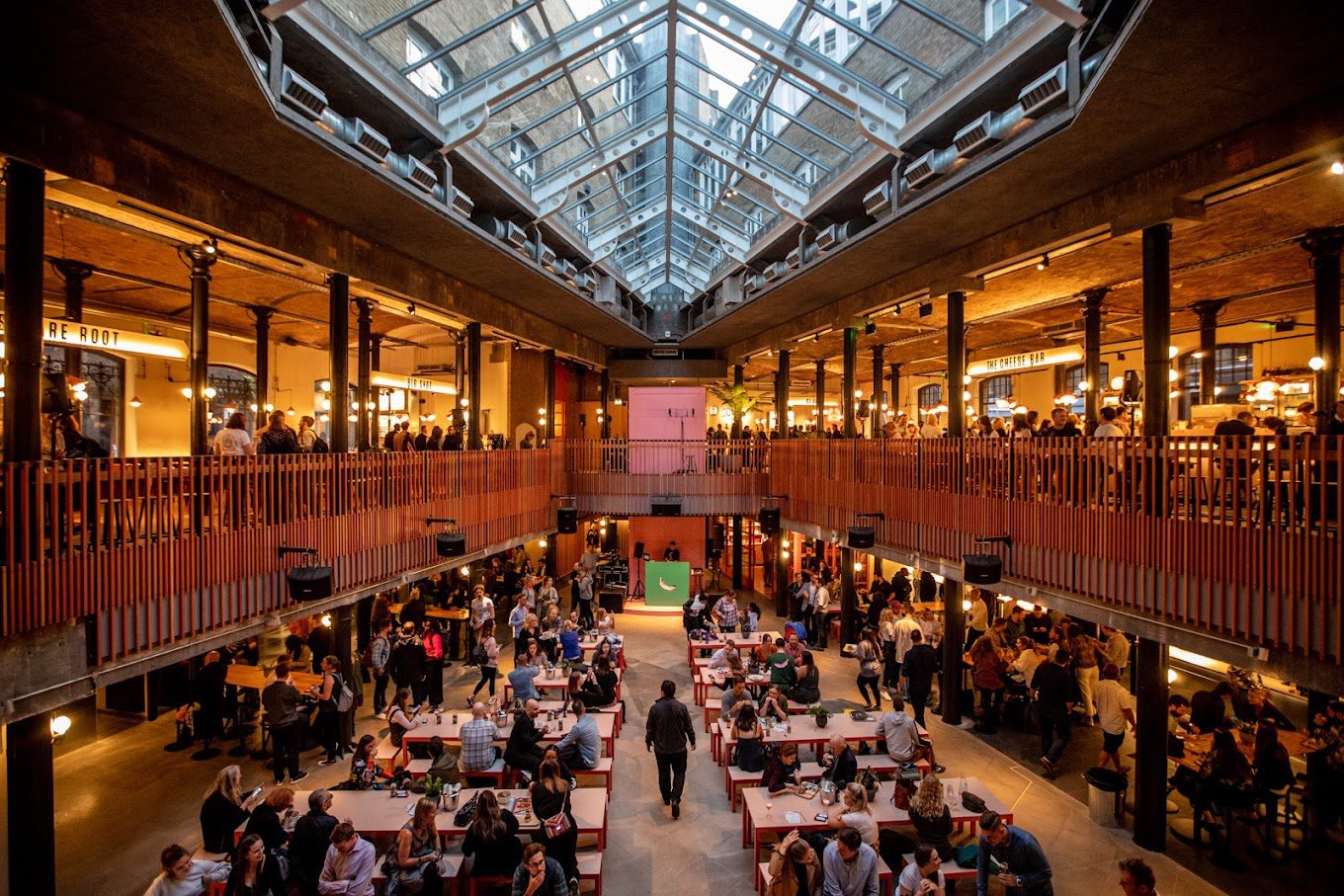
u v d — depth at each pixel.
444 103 9.20
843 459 14.38
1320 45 5.37
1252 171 6.80
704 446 19.06
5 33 5.22
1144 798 7.89
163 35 5.28
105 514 6.38
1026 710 11.38
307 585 7.96
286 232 9.17
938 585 17.67
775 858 6.12
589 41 9.18
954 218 9.73
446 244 11.34
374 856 6.21
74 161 6.37
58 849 7.88
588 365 23.72
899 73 8.92
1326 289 9.50
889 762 8.45
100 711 11.98
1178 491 6.95
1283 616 5.91
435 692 12.23
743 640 14.00
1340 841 8.05
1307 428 7.92
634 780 9.74
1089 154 7.50
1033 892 5.65
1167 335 7.86
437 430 12.88
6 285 5.90
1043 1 6.21
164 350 9.02
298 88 6.68
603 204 15.15
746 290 16.17
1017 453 9.27
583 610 17.58
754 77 10.75
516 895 5.78
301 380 19.88
